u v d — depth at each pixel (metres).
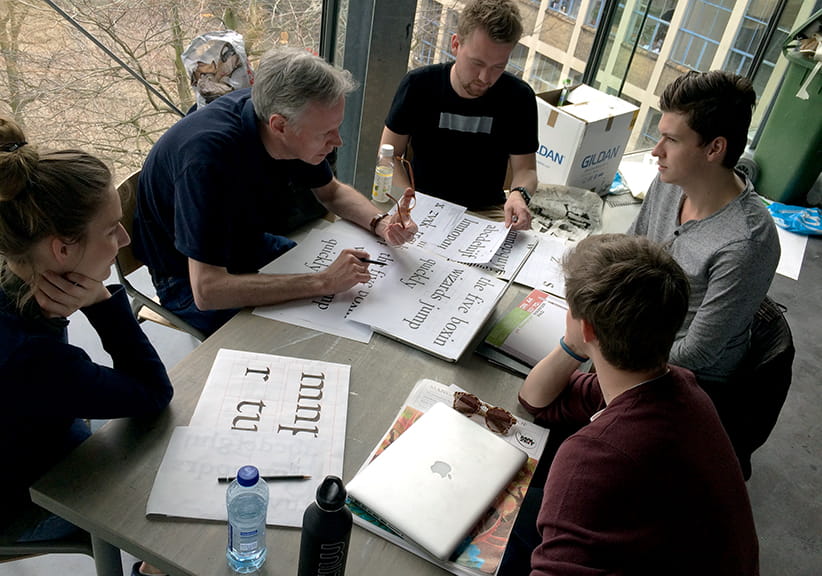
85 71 2.46
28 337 0.96
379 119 2.47
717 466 0.92
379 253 1.58
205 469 0.98
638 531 0.85
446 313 1.38
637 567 0.85
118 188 1.59
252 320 1.32
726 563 0.91
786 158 3.76
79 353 1.02
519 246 1.71
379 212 1.71
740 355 1.58
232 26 2.60
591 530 0.85
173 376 1.16
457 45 1.94
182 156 1.43
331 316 1.35
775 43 3.87
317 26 2.50
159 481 0.96
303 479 0.99
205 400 1.11
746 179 1.60
